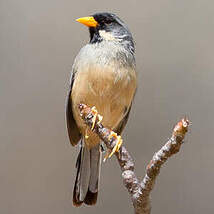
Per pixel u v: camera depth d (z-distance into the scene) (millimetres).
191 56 11414
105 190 10977
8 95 11328
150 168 5512
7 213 10781
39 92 11398
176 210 10609
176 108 11117
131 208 10859
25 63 11484
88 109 7062
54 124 11266
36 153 11094
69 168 11109
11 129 11172
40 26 11648
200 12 11688
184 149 10984
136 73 9391
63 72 11430
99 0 11781
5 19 11648
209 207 10508
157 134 10930
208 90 11227
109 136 6809
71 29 11656
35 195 10945
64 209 10938
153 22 11617
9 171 10984
